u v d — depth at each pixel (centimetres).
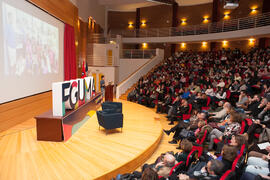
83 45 1461
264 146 355
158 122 652
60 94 441
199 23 1997
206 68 1377
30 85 614
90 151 402
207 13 1947
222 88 830
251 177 259
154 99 1010
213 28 1728
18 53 543
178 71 1395
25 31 571
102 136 495
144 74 1564
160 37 1848
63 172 318
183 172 273
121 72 1802
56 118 432
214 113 620
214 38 1571
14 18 519
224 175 230
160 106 892
